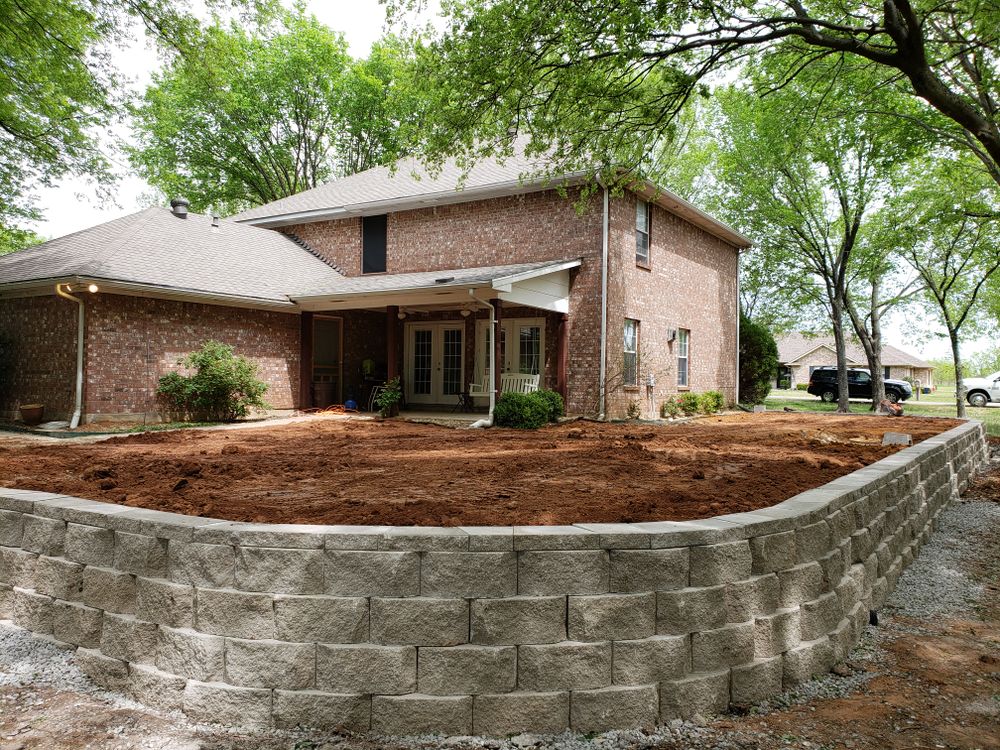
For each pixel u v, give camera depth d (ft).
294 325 52.11
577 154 32.63
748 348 74.02
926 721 10.25
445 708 9.29
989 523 25.14
